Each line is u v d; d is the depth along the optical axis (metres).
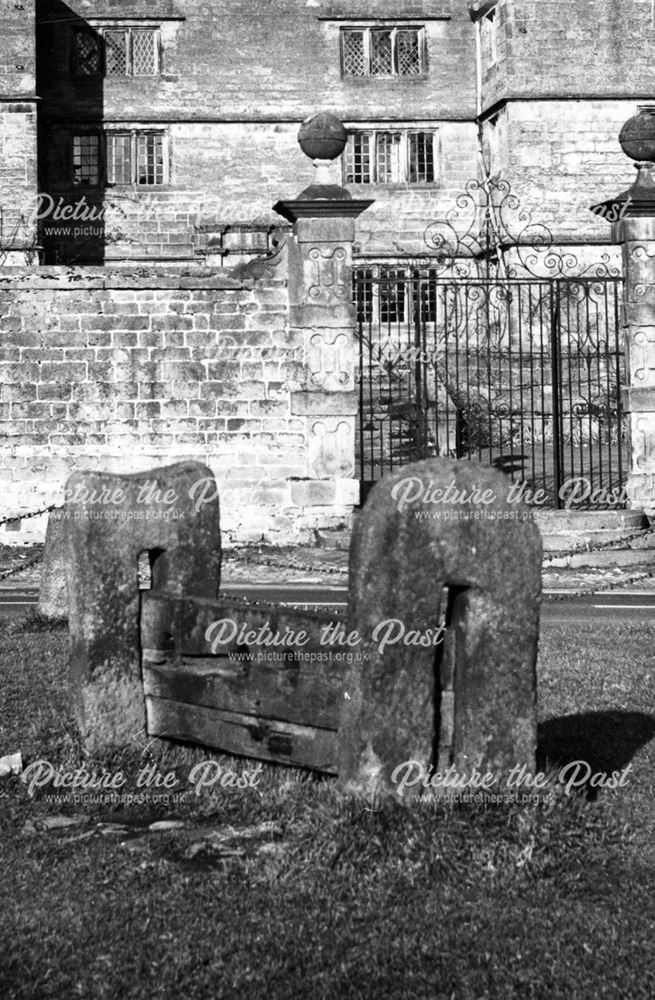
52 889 6.99
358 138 44.81
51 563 14.53
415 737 7.29
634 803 8.11
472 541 7.29
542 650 13.20
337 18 44.09
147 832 7.72
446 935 6.43
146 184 44.03
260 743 8.09
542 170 42.16
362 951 6.28
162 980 6.07
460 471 7.27
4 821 7.91
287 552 22.95
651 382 24.52
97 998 5.94
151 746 8.64
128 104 43.66
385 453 29.47
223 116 43.88
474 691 7.37
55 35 43.31
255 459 24.16
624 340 24.73
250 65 44.06
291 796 7.83
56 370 23.91
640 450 24.56
